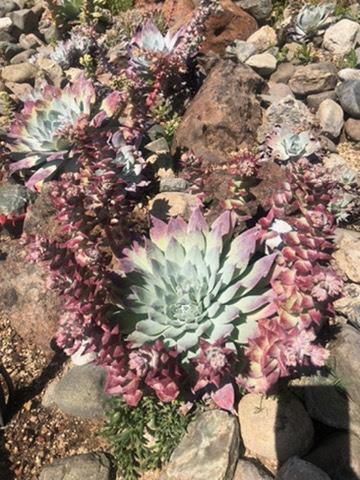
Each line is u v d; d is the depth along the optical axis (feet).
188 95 3.97
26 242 2.18
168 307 2.38
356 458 2.26
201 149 3.41
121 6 5.24
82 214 2.33
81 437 2.52
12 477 2.42
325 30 4.73
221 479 2.18
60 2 4.87
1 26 4.85
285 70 4.29
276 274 2.37
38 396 2.66
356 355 2.36
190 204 3.05
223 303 2.35
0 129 3.75
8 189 3.32
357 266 2.87
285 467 2.19
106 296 2.31
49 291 2.81
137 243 2.56
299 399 2.44
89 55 4.01
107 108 3.24
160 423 2.43
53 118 3.28
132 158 3.13
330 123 3.81
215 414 2.35
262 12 4.85
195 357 2.27
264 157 3.36
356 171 3.63
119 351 2.15
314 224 2.12
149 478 2.37
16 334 2.88
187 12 4.84
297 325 2.24
